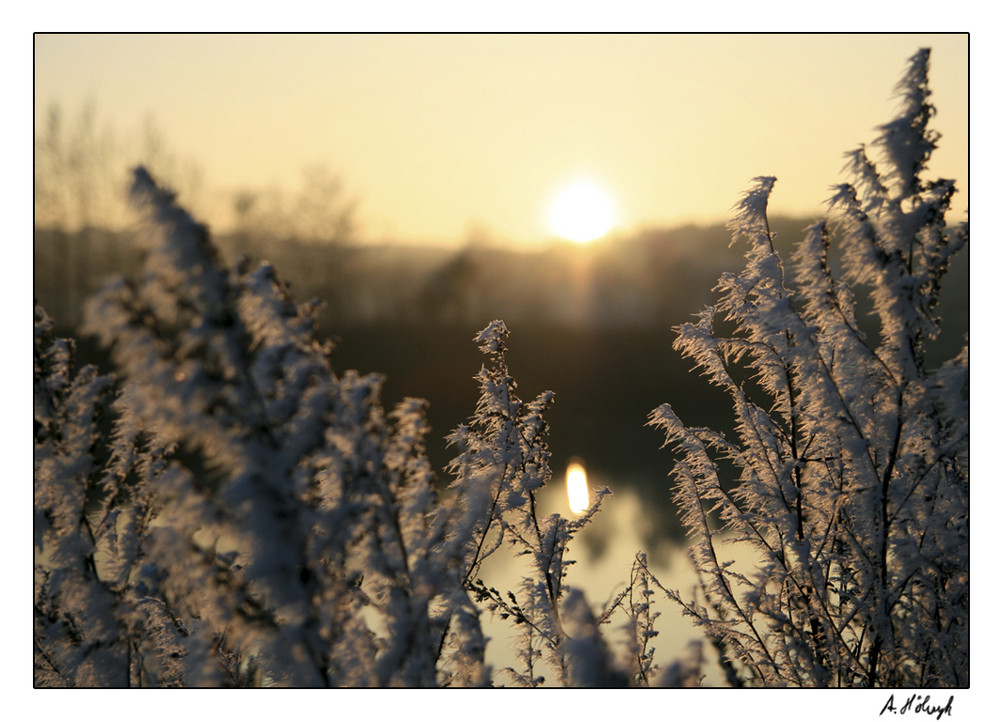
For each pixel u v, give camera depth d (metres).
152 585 2.33
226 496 1.49
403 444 1.80
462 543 2.24
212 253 1.55
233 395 1.53
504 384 3.17
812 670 2.61
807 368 2.58
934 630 2.64
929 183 2.40
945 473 2.59
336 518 1.64
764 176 2.73
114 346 1.50
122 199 1.54
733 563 2.81
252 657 2.15
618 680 1.53
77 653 2.28
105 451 2.37
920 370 2.47
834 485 2.72
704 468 2.91
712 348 2.82
